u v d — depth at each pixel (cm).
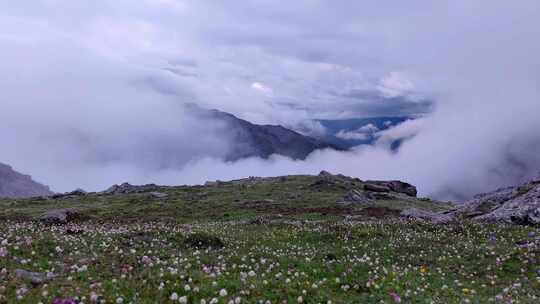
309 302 1345
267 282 1489
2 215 6244
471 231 3359
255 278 1595
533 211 3906
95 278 1456
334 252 2552
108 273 1566
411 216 4969
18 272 1416
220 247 2661
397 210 6538
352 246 2714
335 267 2011
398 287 1591
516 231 3266
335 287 1622
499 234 3181
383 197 8556
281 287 1439
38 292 1215
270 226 4091
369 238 3023
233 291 1358
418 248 2655
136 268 1694
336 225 3600
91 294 1162
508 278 1970
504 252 2428
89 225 4947
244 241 2941
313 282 1653
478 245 2752
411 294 1520
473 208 5422
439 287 1717
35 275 1438
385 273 1862
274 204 7412
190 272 1568
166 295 1259
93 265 1697
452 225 3650
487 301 1499
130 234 2692
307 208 6794
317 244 2894
